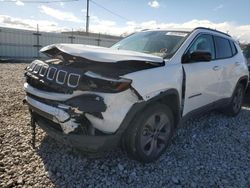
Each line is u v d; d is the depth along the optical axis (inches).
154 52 137.2
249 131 179.9
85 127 99.4
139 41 155.3
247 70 215.9
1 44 721.6
